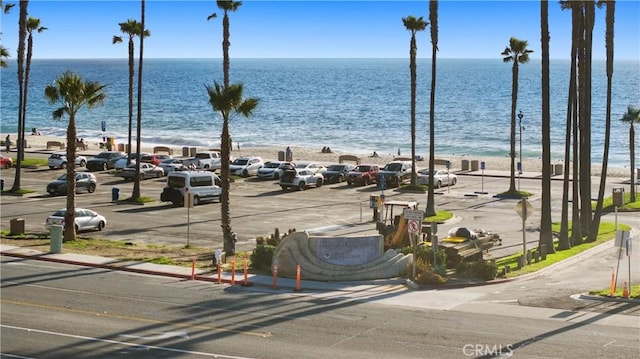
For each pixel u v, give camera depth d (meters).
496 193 61.41
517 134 142.25
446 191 62.66
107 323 22.50
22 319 22.78
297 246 30.52
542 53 37.00
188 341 20.67
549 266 33.69
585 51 43.06
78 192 57.16
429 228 36.50
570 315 24.41
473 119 172.88
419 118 176.88
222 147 35.25
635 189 65.69
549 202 37.53
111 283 28.52
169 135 139.62
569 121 39.19
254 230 42.69
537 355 19.61
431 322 23.28
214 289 27.89
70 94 37.34
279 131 150.12
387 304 25.94
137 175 53.53
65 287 27.52
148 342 20.53
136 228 42.62
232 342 20.64
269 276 30.20
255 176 71.19
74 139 37.78
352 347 20.28
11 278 28.89
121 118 174.38
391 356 19.44
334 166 68.44
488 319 23.77
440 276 29.55
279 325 22.59
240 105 35.44
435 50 49.66
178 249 36.22
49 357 19.05
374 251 31.02
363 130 152.62
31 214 46.59
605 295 27.11
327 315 24.05
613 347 20.42
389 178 64.25
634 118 57.75
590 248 39.62
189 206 38.31
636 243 41.81
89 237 39.25
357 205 53.72
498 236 39.34
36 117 175.00
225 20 58.09
